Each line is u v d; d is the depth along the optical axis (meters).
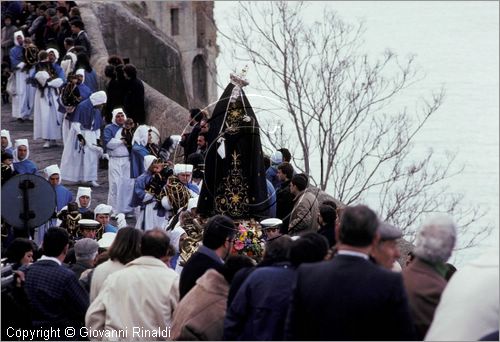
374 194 43.91
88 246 16.94
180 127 31.75
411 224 40.81
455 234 12.59
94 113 31.17
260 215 20.59
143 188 25.45
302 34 51.81
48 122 34.47
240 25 52.53
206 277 14.37
